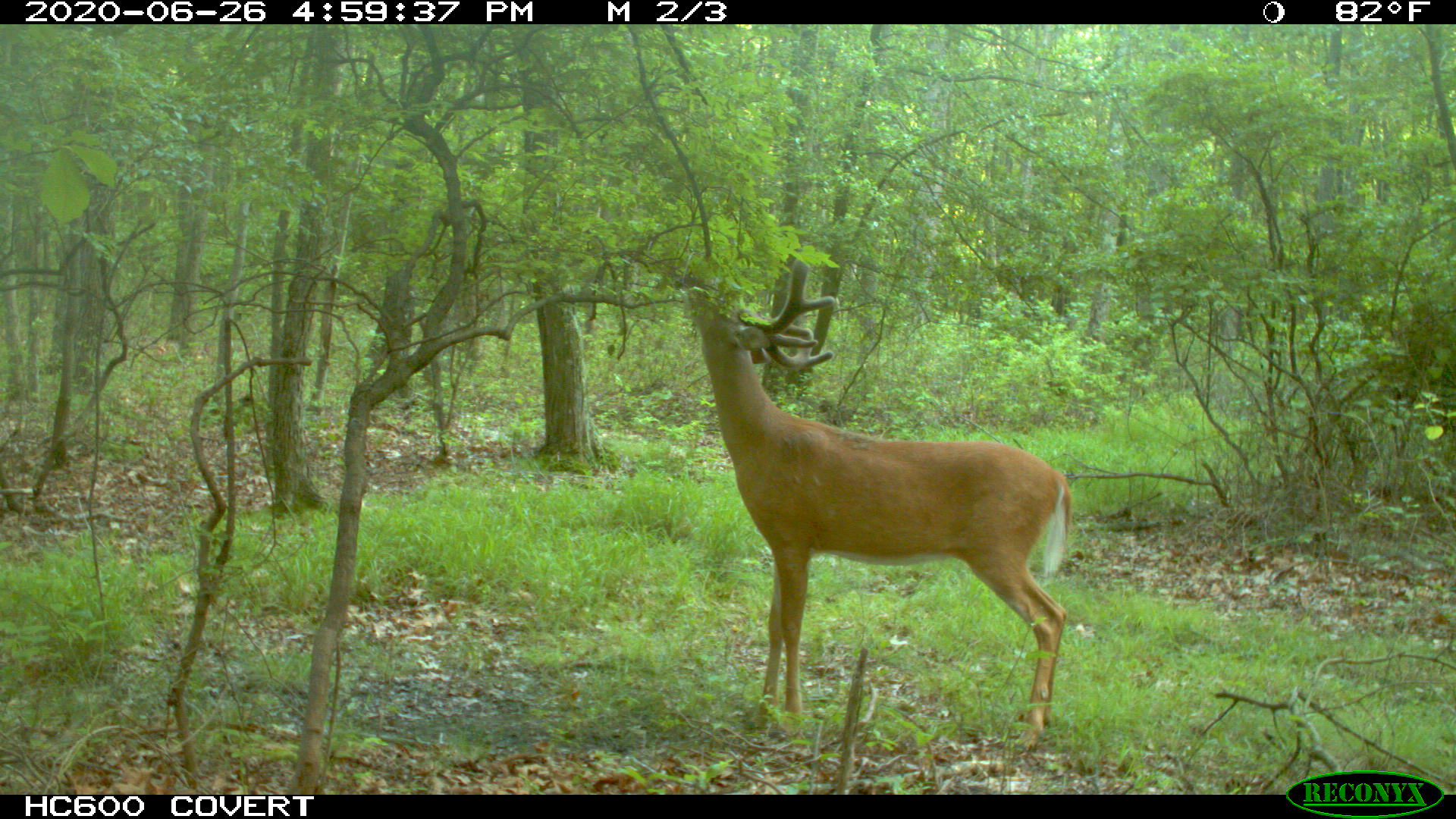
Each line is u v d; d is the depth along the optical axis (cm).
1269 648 594
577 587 666
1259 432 904
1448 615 643
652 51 470
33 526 757
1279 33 1220
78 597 527
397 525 736
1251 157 897
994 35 1498
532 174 543
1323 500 805
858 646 599
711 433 1329
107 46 632
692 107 479
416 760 438
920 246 1327
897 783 392
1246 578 750
